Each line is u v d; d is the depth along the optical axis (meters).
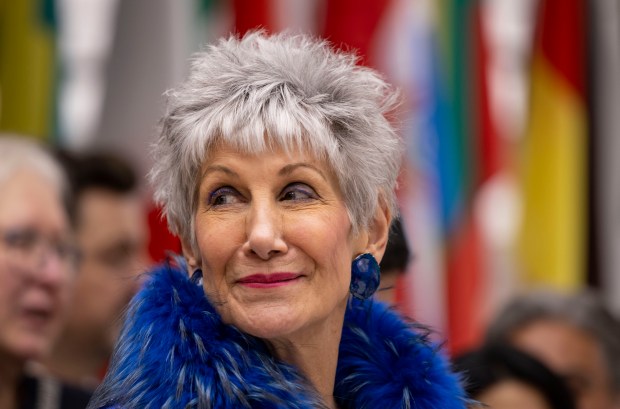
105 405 4.59
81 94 12.20
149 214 9.68
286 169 4.53
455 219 12.05
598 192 13.21
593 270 13.27
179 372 4.51
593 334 9.45
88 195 8.99
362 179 4.72
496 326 9.59
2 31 11.12
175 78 11.20
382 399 5.19
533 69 13.02
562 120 12.93
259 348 4.69
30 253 7.43
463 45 12.43
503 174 13.45
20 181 7.57
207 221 4.59
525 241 12.90
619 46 13.15
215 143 4.56
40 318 7.46
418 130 11.96
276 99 4.55
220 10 11.61
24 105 11.02
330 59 4.84
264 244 4.46
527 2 13.80
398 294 7.75
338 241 4.62
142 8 11.30
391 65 11.79
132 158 10.60
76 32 12.22
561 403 7.90
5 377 7.41
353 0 11.66
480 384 7.82
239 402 4.50
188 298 4.69
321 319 4.64
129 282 5.13
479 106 12.43
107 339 9.05
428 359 5.31
